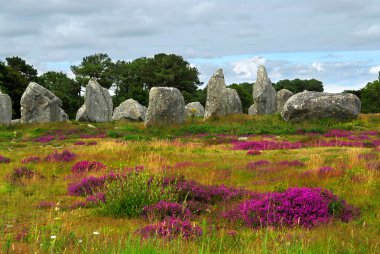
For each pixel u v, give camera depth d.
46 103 46.41
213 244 7.64
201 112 70.06
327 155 20.55
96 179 13.82
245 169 17.11
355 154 18.80
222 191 12.44
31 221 9.72
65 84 106.06
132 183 11.34
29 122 45.69
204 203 11.62
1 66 76.19
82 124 42.00
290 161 18.64
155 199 10.77
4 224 9.36
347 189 12.71
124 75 110.44
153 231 8.23
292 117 37.16
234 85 102.69
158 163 18.09
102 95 52.69
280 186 12.79
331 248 7.15
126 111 58.22
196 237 7.97
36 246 7.27
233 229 9.10
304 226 9.31
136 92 96.38
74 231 8.50
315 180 14.10
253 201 10.72
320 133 32.06
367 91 94.56
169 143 26.23
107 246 7.11
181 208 10.23
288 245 6.98
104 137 33.56
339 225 9.16
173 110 39.00
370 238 8.01
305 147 25.19
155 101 38.66
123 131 35.72
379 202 11.15
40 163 18.59
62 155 19.95
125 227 9.04
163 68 103.31
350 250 6.89
